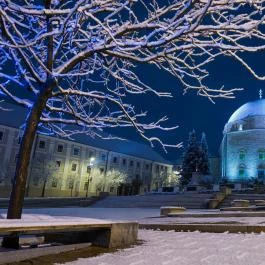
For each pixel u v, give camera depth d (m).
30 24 6.20
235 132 59.28
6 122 48.50
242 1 5.06
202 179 51.12
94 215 16.81
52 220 4.58
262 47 5.21
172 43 5.90
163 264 3.99
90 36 6.16
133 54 6.24
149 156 70.69
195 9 5.45
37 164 50.78
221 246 5.39
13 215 5.98
